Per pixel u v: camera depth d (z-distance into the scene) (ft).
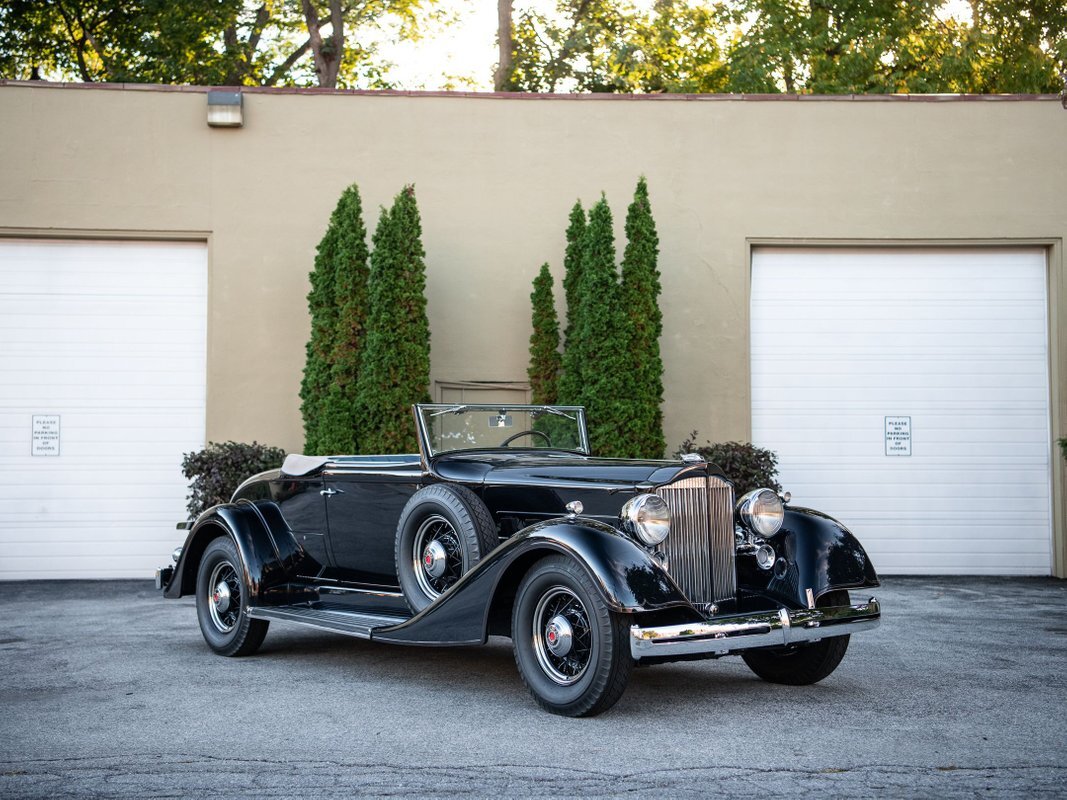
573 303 34.50
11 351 35.17
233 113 35.47
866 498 36.06
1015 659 20.18
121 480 35.27
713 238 36.27
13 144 35.22
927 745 13.62
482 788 11.85
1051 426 35.94
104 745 13.87
